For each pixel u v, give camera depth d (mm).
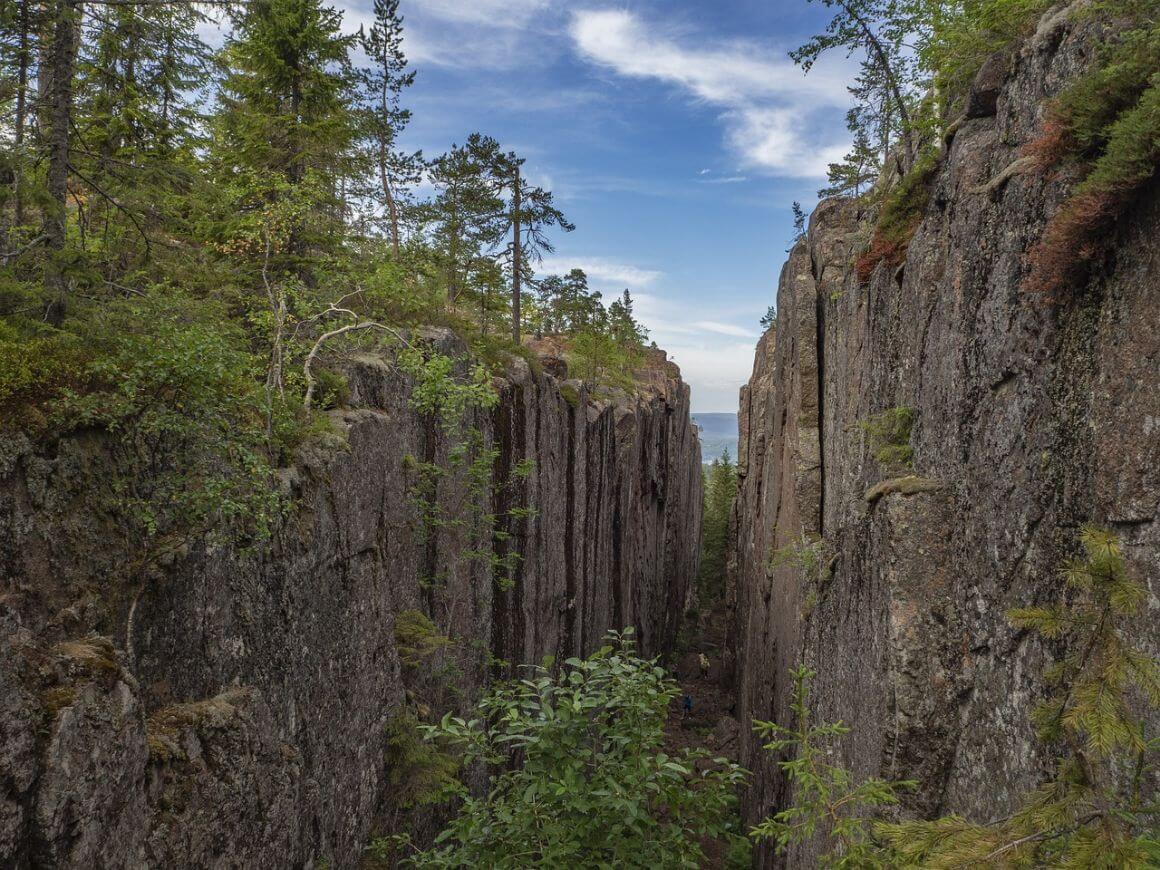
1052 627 4398
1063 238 7555
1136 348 6734
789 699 20141
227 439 9633
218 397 9828
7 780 5805
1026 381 8633
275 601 10617
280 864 9812
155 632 8281
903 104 22031
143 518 8227
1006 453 8984
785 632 23531
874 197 26766
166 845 7566
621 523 44344
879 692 10562
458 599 21094
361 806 13148
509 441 25875
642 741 8141
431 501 19438
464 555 21266
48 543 7184
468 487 21875
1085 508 7250
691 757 8883
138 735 7305
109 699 7008
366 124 32219
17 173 10109
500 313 41562
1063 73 8961
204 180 13484
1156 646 6035
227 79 19250
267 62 19578
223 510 8945
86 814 6477
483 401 16141
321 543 12070
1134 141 6527
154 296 11516
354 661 13266
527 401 27547
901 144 24016
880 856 5758
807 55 21516
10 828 5777
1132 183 6684
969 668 9375
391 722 14633
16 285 9430
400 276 19312
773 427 34281
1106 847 3658
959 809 8992
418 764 15016
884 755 10023
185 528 8906
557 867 7562
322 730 11867
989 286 9844
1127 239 6973
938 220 12609
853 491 15164
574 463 34125
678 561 70125
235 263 18953
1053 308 8156
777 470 31719
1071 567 4457
